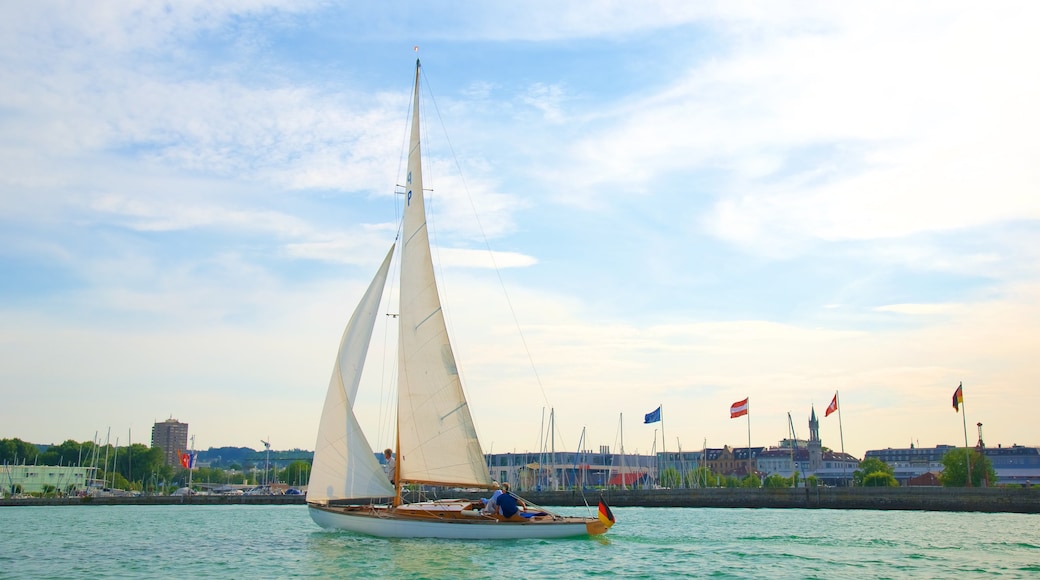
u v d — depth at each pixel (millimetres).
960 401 113625
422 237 54812
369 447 54250
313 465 54312
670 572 40156
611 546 49938
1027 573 40469
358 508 53969
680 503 122250
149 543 59500
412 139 56250
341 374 54500
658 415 134000
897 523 78562
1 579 40469
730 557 45719
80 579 40031
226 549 53156
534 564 41844
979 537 60250
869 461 193875
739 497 118250
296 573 39781
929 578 38844
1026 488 98875
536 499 131750
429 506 52406
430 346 54031
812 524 77188
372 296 56125
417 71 56969
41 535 69688
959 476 152750
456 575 38594
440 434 53375
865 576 39406
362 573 39219
